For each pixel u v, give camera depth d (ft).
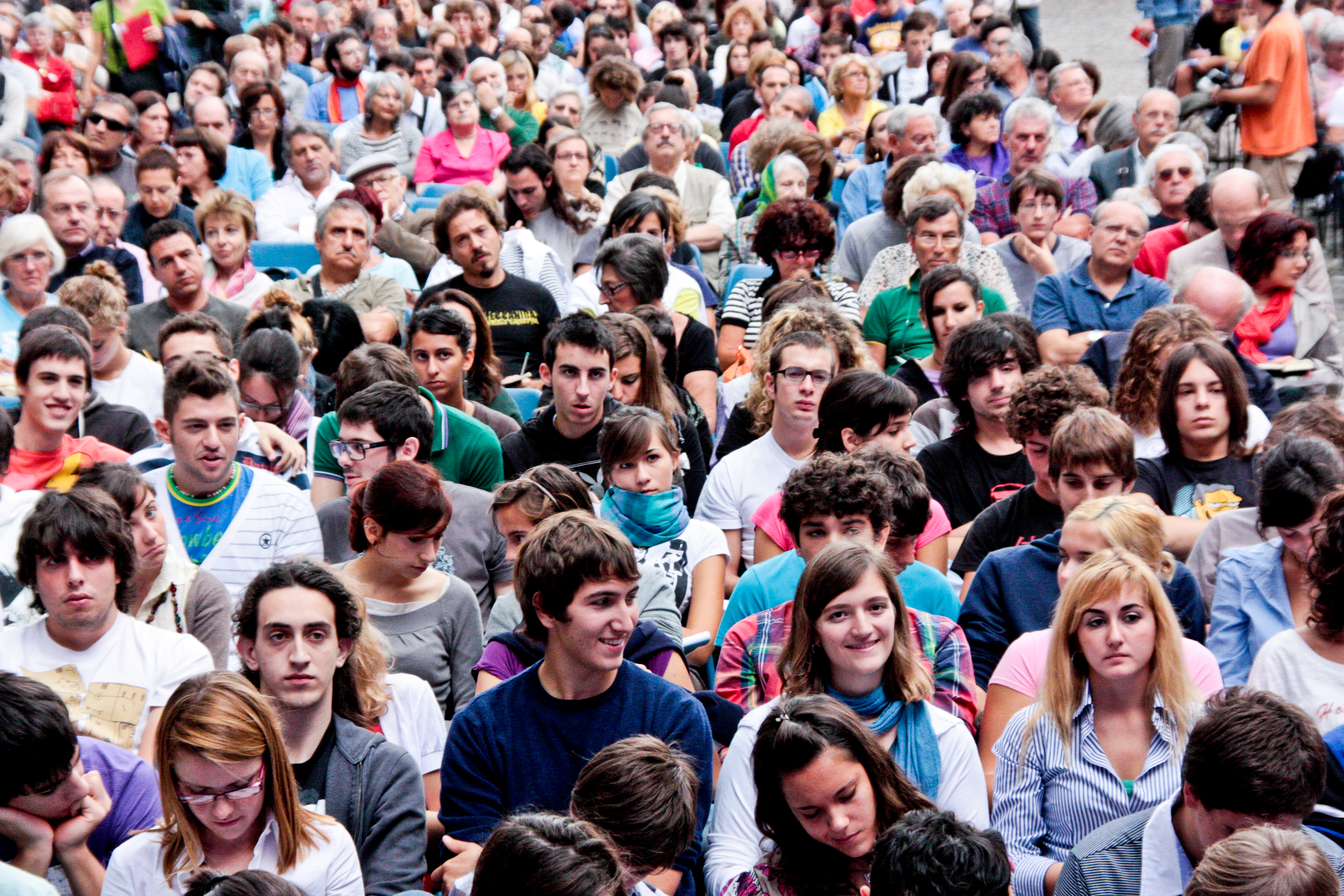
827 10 85.30
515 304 40.29
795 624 19.15
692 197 54.90
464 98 60.54
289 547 25.90
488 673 20.84
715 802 18.90
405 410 26.30
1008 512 26.00
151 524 22.17
